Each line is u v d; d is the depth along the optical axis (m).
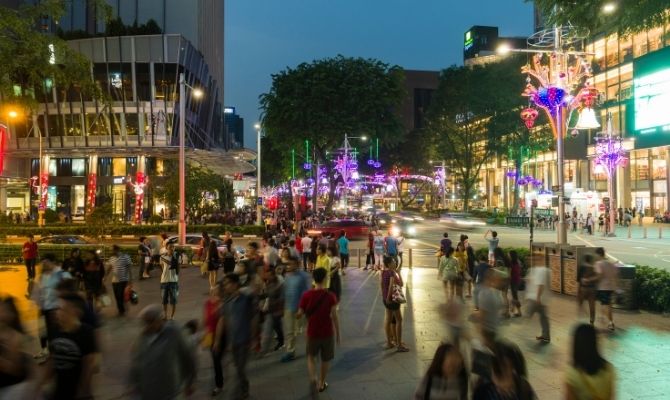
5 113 13.34
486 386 4.39
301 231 30.78
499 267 11.98
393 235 21.98
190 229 39.66
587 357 4.20
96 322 6.20
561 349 9.39
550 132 55.94
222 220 45.78
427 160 77.56
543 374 8.05
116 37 59.81
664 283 12.42
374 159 79.31
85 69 13.23
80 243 27.03
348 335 10.86
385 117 44.09
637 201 59.69
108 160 62.84
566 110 19.14
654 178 57.06
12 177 55.94
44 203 48.75
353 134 42.94
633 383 7.64
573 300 14.26
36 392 5.00
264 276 9.90
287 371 8.58
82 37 63.22
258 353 9.28
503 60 58.72
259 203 43.66
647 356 8.95
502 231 47.91
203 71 69.44
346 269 22.47
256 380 8.14
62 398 5.24
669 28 14.23
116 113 60.34
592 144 62.19
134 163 62.78
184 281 19.28
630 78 54.78
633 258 25.52
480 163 63.34
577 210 50.72
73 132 61.38
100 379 8.19
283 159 69.06
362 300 15.09
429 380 4.63
